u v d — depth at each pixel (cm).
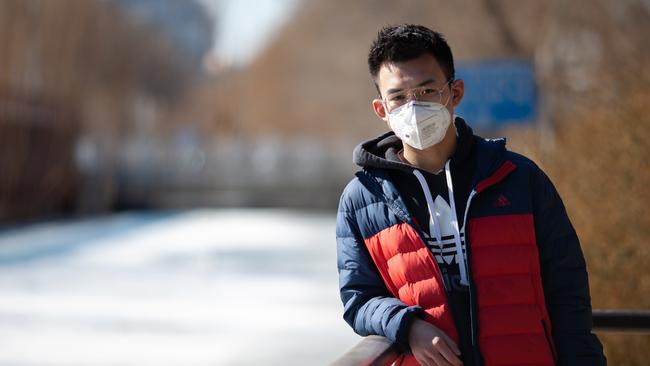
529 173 246
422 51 243
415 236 239
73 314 1234
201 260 1923
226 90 7031
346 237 252
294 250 2131
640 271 530
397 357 231
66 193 3238
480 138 254
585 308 243
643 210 554
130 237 2472
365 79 4612
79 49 3219
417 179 249
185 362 941
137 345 1027
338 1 4334
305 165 3797
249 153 3800
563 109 1123
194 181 3747
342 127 5222
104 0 3678
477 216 240
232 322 1173
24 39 2905
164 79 7375
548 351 234
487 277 237
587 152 643
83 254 2042
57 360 947
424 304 238
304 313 1241
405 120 240
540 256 246
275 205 3753
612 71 791
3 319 1190
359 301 246
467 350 234
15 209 2888
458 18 2055
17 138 2844
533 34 1811
